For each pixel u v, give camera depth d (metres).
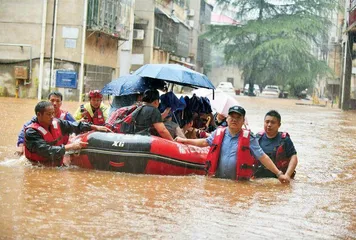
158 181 8.39
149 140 8.83
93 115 10.91
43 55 31.14
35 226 5.64
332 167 11.12
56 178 8.17
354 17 36.91
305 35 72.62
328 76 70.81
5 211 6.16
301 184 8.91
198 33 77.62
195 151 9.20
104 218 6.06
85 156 8.91
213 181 8.64
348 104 41.59
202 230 5.81
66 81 31.22
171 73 9.70
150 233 5.60
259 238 5.65
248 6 74.06
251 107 36.84
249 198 7.58
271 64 71.81
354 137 17.92
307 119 27.41
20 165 9.09
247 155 8.77
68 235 5.40
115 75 40.66
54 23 31.48
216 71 96.19
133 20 43.34
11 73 31.39
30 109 22.06
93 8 33.09
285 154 9.13
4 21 31.25
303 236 5.79
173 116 10.15
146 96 9.23
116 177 8.49
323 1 72.25
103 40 37.22
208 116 11.14
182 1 64.88
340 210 7.11
